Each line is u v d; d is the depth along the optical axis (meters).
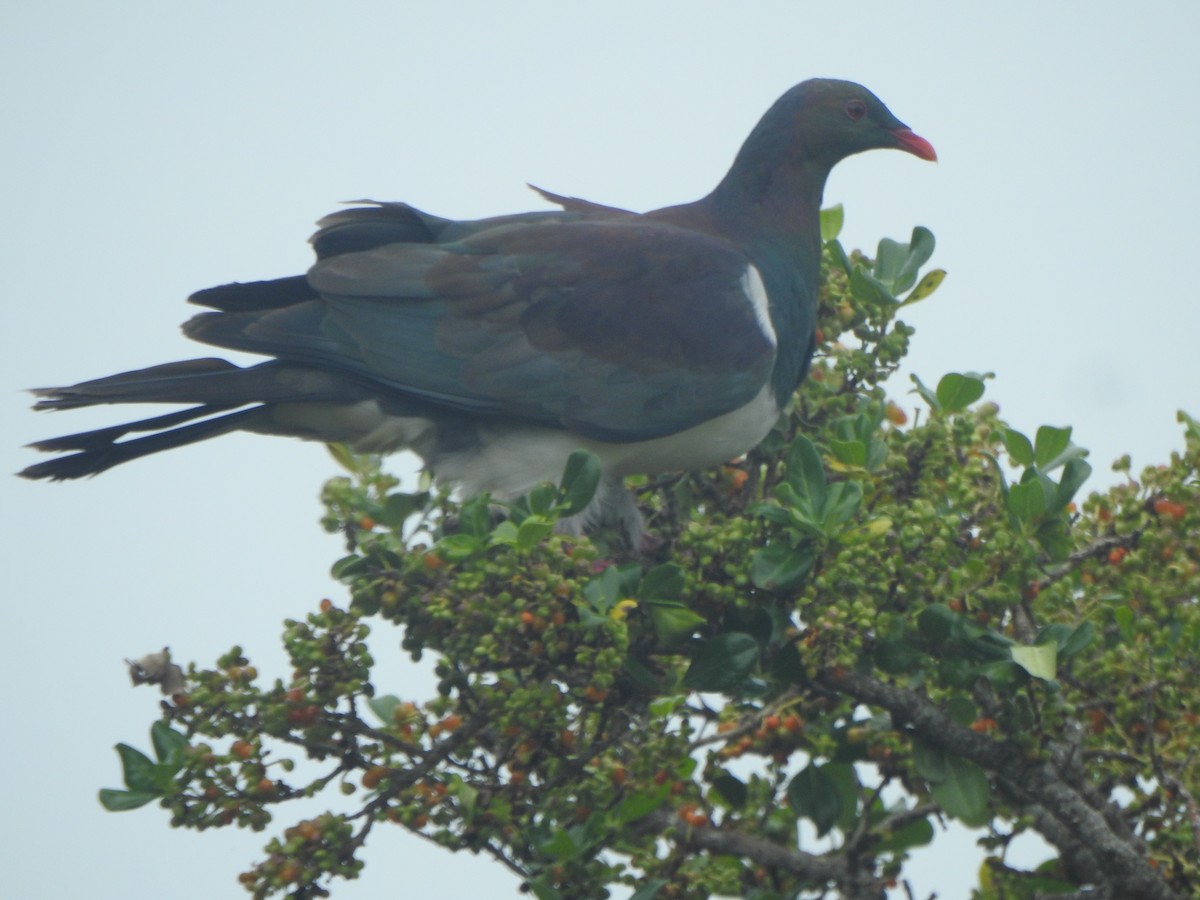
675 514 11.20
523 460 11.62
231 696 8.18
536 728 8.38
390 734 8.61
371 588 8.37
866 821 9.47
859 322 11.61
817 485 8.55
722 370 11.48
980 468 9.16
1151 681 8.07
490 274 11.77
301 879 7.99
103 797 8.16
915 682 9.41
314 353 11.51
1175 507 8.63
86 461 11.44
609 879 8.88
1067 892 9.38
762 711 9.60
